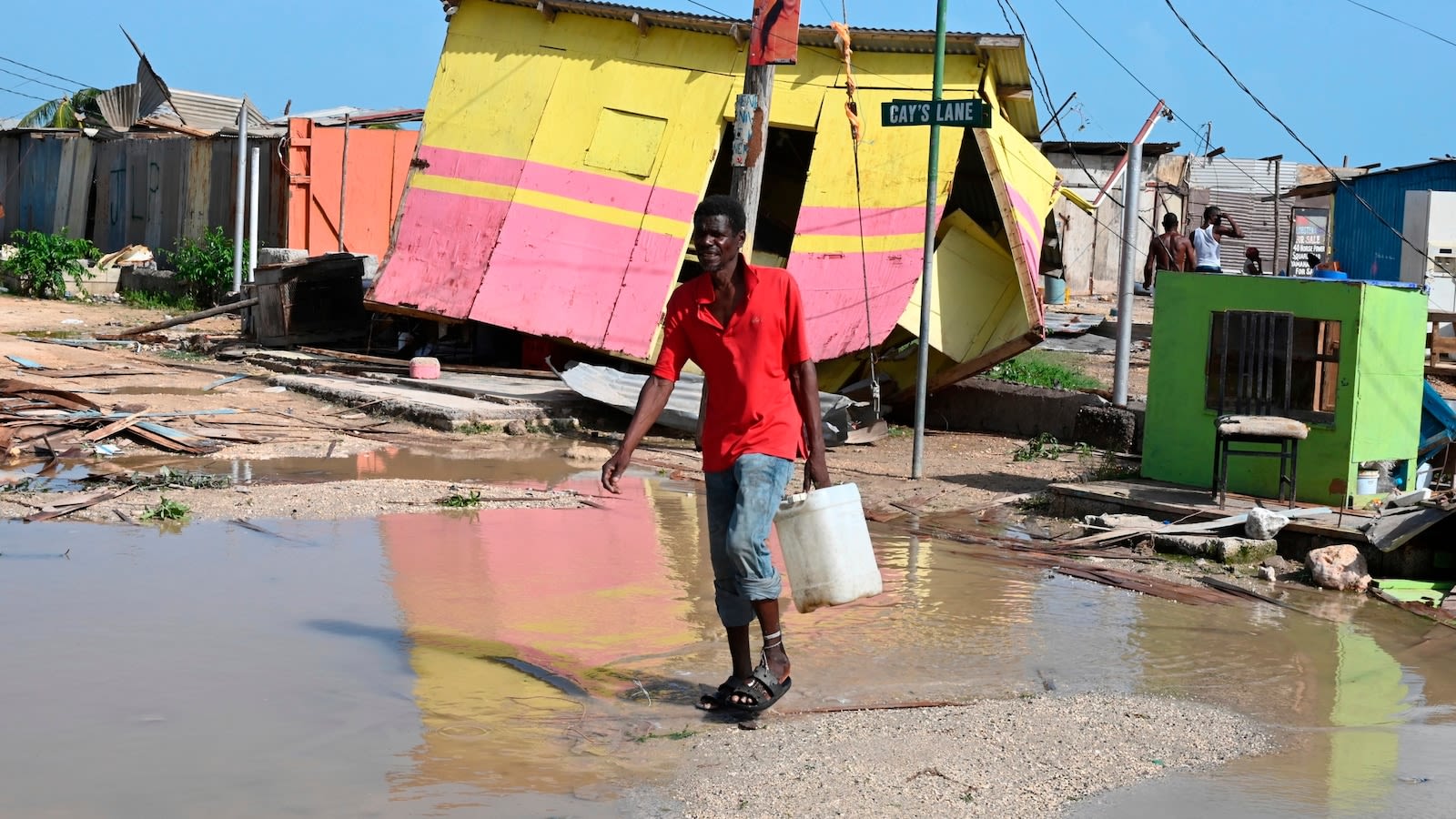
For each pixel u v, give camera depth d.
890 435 14.35
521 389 14.83
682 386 13.70
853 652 6.11
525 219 15.62
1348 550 8.11
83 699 4.91
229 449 11.30
